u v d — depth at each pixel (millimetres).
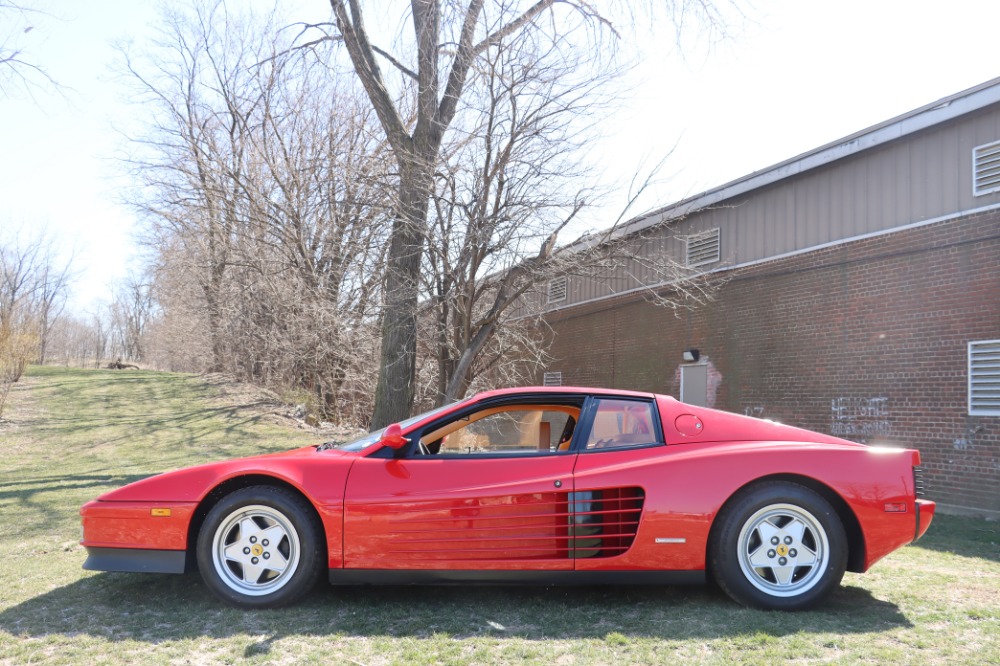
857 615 3584
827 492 3801
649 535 3699
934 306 9531
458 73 10031
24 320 22312
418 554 3734
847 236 10805
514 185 9422
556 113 9281
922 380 9625
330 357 16844
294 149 17344
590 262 9883
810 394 11203
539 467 3863
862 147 10414
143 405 19453
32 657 2951
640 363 15188
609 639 3188
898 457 3818
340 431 17344
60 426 15727
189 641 3170
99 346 70312
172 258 24703
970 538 7012
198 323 27766
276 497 3771
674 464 3789
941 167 9578
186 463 11906
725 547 3695
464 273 9633
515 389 4242
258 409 19469
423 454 4012
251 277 19625
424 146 9969
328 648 3096
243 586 3756
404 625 3438
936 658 2941
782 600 3639
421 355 11867
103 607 3729
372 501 3750
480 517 3758
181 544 3812
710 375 13203
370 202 10430
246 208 17609
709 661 2914
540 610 3697
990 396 8820
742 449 3846
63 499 7840
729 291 12938
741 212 12789
